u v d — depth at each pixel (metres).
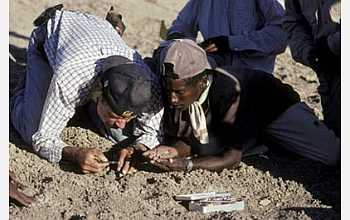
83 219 5.82
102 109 6.32
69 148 6.68
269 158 7.18
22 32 12.12
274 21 7.94
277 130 7.17
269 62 8.11
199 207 6.07
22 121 7.27
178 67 6.19
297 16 7.57
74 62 6.48
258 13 8.07
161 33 9.43
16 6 13.77
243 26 8.03
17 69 9.66
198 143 6.77
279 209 6.19
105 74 6.27
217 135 6.77
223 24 8.08
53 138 6.73
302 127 7.10
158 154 6.55
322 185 6.65
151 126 6.77
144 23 13.26
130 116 6.25
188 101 6.36
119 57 6.39
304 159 7.16
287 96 7.06
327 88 7.41
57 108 6.58
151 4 14.56
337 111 7.36
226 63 7.96
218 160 6.70
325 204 6.32
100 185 6.44
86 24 6.89
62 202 6.15
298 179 6.75
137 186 6.45
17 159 6.80
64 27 6.86
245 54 7.97
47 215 5.95
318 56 7.22
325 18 7.17
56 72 6.48
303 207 6.22
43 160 6.83
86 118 7.45
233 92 6.62
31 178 6.54
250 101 6.77
